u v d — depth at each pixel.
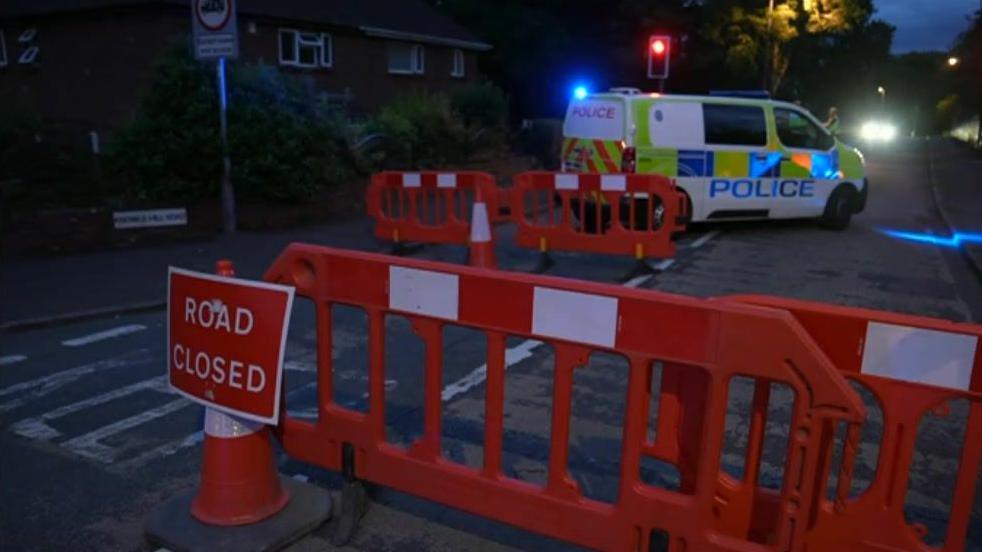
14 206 10.20
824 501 2.94
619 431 4.82
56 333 6.85
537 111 35.62
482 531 3.70
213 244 10.40
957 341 2.66
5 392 5.44
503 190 9.95
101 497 3.99
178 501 3.77
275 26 20.58
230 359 3.39
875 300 8.44
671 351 2.84
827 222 13.23
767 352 2.68
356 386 5.60
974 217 14.84
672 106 11.65
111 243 10.20
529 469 4.26
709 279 9.23
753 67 40.75
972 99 40.72
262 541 3.45
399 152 15.59
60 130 12.20
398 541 3.60
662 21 36.97
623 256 10.48
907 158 33.53
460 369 5.95
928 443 4.77
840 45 62.59
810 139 12.78
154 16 17.97
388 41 24.86
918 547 2.83
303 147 12.21
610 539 3.08
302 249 3.69
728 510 3.28
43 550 3.51
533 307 3.09
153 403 5.26
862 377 2.85
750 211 12.41
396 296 3.42
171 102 10.97
